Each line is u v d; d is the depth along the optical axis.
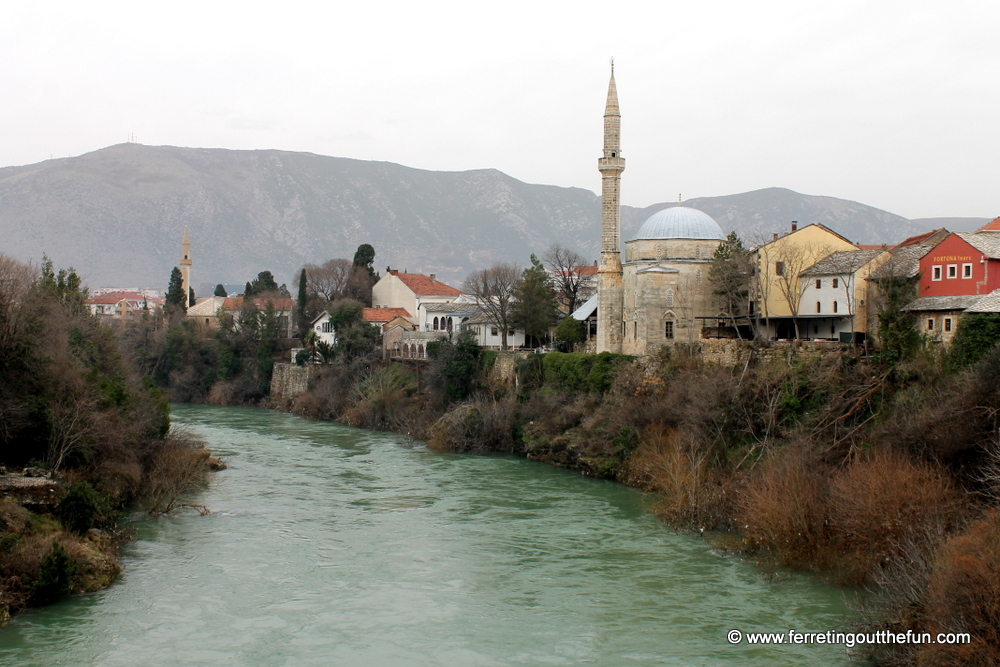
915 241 90.19
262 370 156.38
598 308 101.94
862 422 62.53
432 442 99.06
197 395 158.38
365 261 189.75
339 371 135.50
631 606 44.66
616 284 100.88
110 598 45.00
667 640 40.22
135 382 83.38
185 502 67.44
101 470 62.06
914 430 53.09
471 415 99.56
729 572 49.91
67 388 62.53
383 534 58.66
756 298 86.38
